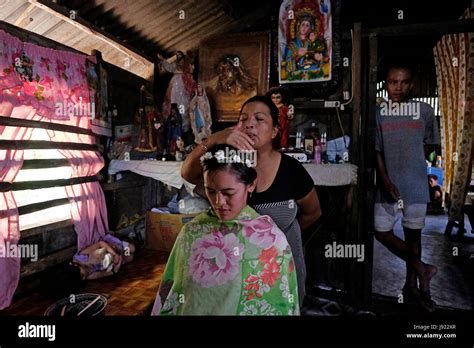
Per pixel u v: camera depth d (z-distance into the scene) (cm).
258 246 115
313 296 325
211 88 376
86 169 266
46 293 220
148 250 328
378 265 395
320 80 321
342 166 278
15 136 206
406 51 445
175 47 395
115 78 317
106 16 303
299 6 321
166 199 397
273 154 158
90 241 268
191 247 119
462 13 404
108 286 242
